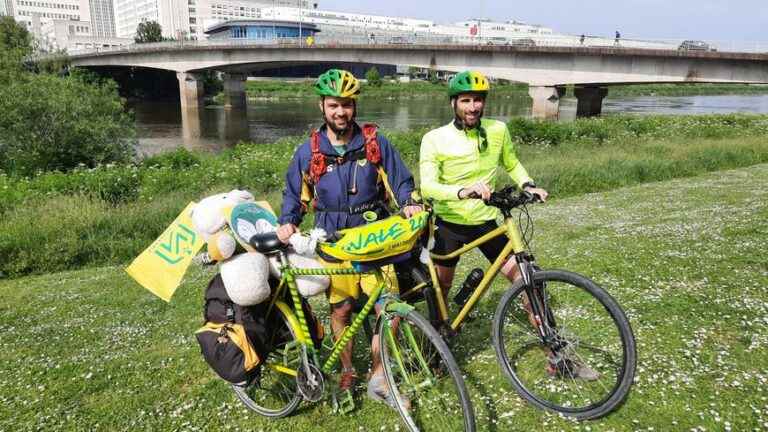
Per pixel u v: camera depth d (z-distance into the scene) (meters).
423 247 2.97
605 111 44.81
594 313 3.94
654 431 2.84
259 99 69.75
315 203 3.21
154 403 3.55
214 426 3.26
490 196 2.99
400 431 3.04
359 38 50.22
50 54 33.22
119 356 4.23
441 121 39.31
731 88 91.81
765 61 28.84
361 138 3.12
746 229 6.29
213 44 51.69
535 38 44.41
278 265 3.04
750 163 13.72
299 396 3.12
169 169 13.42
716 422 2.88
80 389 3.76
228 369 2.91
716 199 8.79
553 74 35.66
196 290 5.79
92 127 17.89
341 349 3.04
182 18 125.81
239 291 2.85
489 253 3.38
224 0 132.62
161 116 49.41
